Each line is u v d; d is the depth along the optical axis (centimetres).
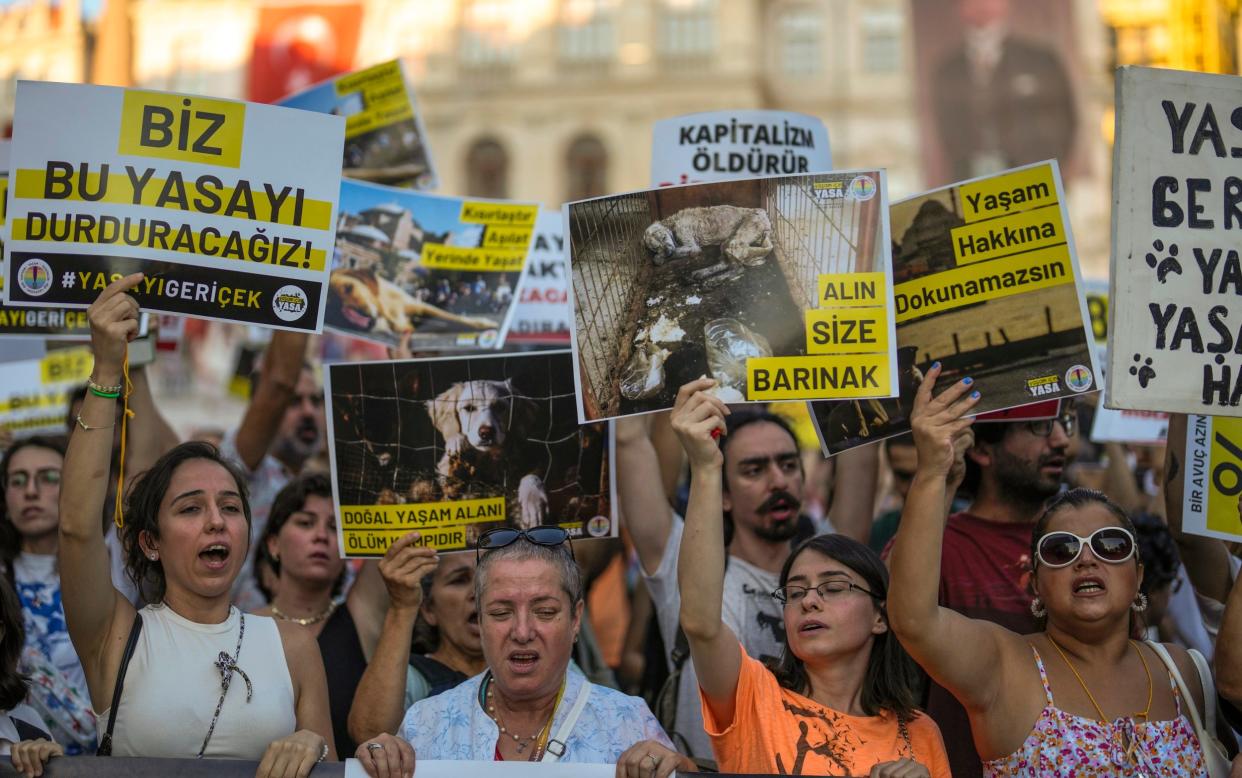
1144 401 344
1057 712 338
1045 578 347
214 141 380
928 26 3247
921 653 334
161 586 359
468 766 321
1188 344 346
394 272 509
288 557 447
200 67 3866
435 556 371
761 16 3988
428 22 3888
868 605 354
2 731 378
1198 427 386
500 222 515
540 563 345
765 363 371
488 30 3891
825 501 666
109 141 375
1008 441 429
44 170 372
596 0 3875
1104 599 341
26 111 372
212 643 347
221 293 378
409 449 413
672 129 530
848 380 370
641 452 446
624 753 320
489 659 343
